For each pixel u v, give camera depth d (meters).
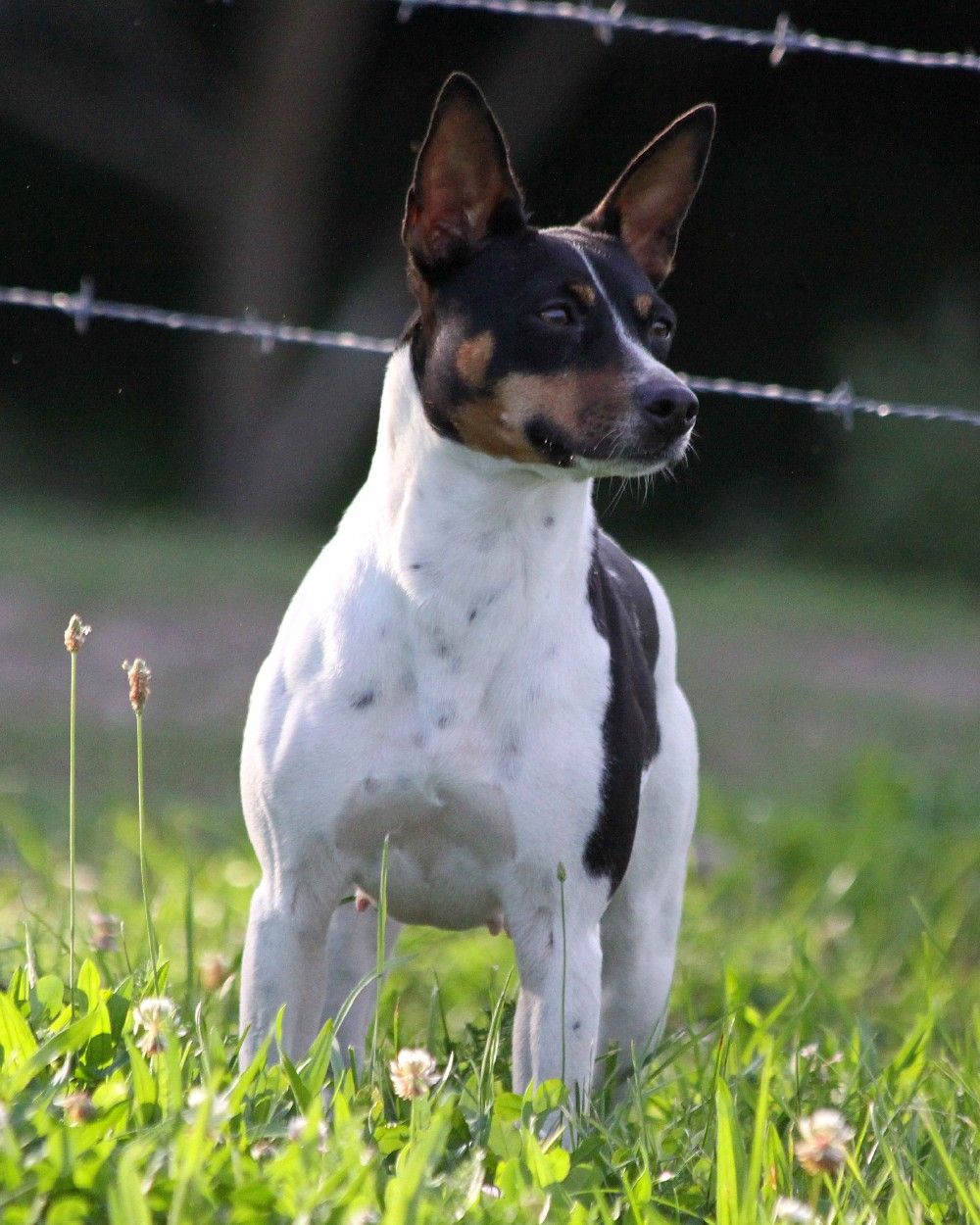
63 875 10.29
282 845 6.53
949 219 29.55
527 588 6.43
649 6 28.06
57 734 14.95
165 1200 4.66
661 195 7.27
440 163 6.59
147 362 31.05
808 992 8.22
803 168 29.77
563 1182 5.25
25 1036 5.52
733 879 10.71
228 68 29.47
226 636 19.27
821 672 19.91
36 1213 4.47
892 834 11.49
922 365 28.30
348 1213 4.58
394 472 6.58
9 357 30.83
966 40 28.98
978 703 18.69
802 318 29.95
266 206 29.78
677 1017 8.80
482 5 8.86
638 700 6.84
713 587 25.80
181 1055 5.54
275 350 30.28
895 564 28.34
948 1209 5.50
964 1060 6.92
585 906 6.52
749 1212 4.96
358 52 28.95
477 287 6.52
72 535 25.98
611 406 6.34
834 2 28.88
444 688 6.41
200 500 30.41
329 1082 6.08
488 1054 6.08
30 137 30.12
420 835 6.58
